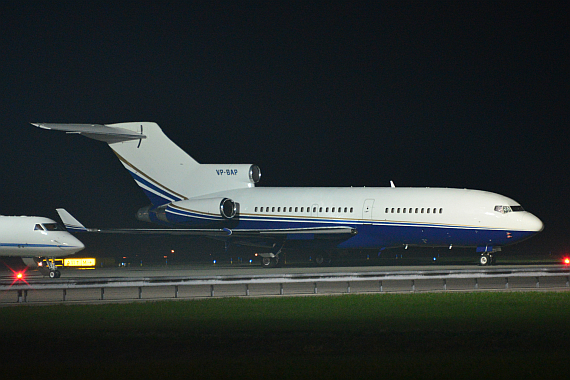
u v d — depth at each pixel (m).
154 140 187.00
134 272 159.12
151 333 64.88
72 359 53.69
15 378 47.06
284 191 176.62
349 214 166.00
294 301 89.69
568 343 58.47
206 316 76.44
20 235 147.88
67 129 172.38
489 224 152.25
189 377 47.03
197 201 177.62
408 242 161.50
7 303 94.31
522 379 45.66
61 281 96.56
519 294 95.44
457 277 107.19
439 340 60.41
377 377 46.62
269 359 52.94
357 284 117.62
